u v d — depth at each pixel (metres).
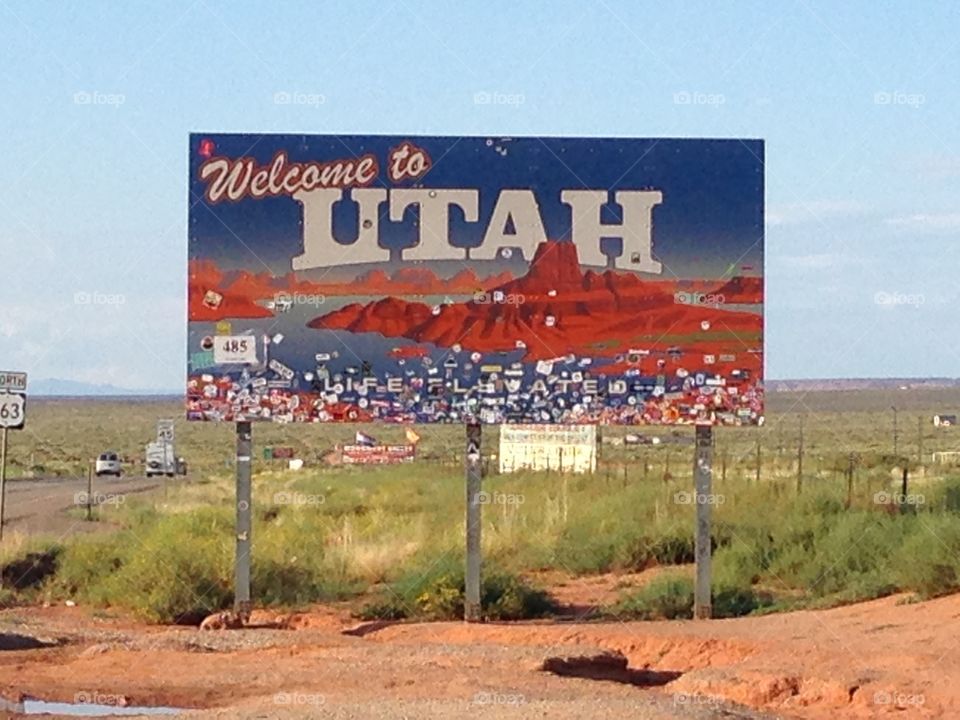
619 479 44.72
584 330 21.73
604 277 21.72
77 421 132.12
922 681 15.84
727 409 21.64
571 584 27.98
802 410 100.81
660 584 24.20
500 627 21.11
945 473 43.09
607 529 32.16
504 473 51.47
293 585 26.03
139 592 24.67
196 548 25.62
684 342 21.67
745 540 27.73
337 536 33.09
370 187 21.77
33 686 16.22
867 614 21.31
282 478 61.91
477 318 21.75
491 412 21.77
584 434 52.25
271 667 17.31
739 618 22.11
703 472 22.00
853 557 25.67
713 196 21.67
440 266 21.75
